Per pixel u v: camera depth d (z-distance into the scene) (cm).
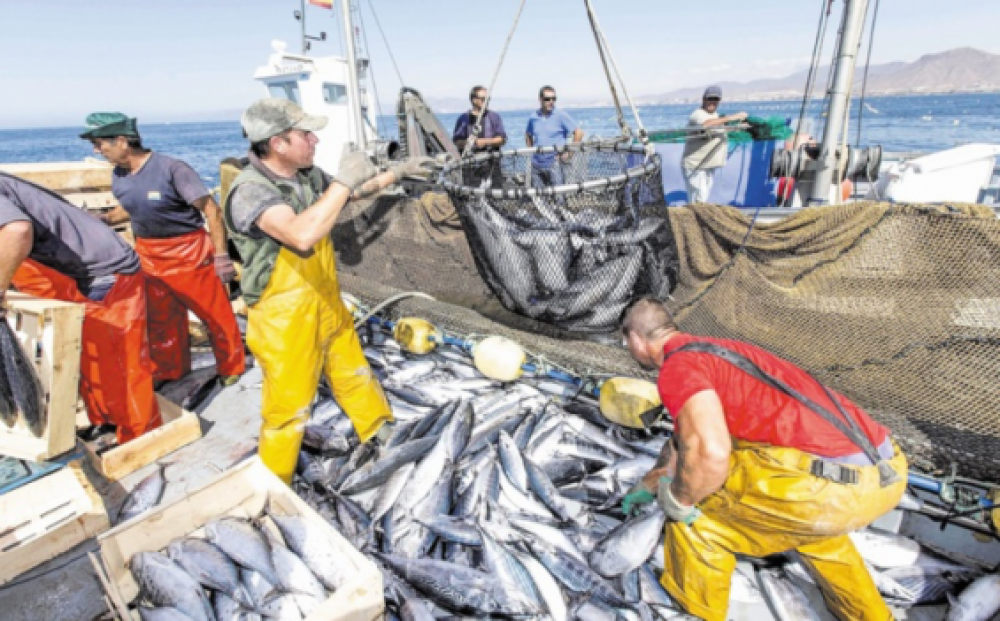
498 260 310
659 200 301
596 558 272
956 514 266
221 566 244
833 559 225
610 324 319
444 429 352
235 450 372
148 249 405
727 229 387
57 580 268
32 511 272
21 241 262
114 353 339
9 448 284
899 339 321
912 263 321
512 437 366
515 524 295
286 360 278
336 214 232
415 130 696
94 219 321
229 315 445
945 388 304
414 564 267
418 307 518
